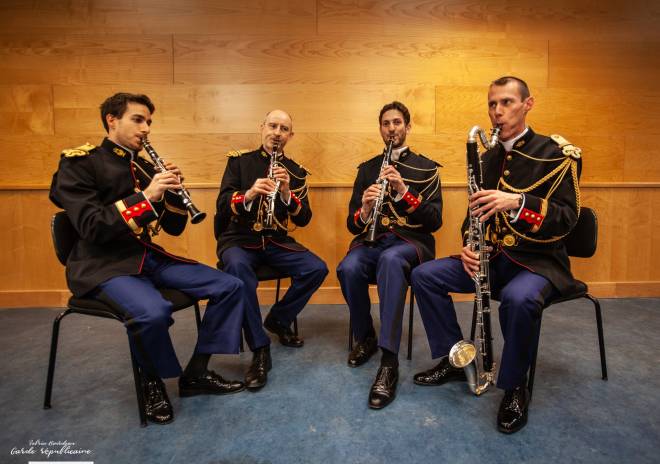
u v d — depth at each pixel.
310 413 1.70
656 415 1.66
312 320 2.84
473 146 1.73
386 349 1.84
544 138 1.85
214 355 2.29
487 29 3.09
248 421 1.64
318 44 3.07
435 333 1.88
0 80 3.00
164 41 3.03
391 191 2.34
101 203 1.75
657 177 3.21
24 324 2.75
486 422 1.62
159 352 1.58
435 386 1.91
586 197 3.19
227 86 3.07
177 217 2.04
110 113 1.84
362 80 3.09
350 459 1.41
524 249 1.80
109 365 2.16
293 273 2.35
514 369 1.59
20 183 3.07
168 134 3.08
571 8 3.09
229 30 3.05
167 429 1.59
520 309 1.57
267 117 2.47
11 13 2.97
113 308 1.60
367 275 2.20
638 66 3.14
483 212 1.72
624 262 3.23
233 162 2.53
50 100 3.03
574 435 1.53
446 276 1.87
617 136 3.17
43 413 1.71
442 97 3.11
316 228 3.15
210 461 1.41
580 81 3.14
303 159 3.12
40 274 3.11
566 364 2.12
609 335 2.50
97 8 3.00
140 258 1.76
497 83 1.84
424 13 3.07
